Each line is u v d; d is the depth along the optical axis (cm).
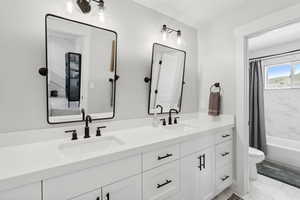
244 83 181
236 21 188
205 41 224
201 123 194
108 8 147
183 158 135
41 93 117
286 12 147
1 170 72
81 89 134
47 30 117
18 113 108
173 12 191
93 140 127
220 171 174
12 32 106
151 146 111
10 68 105
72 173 81
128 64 162
